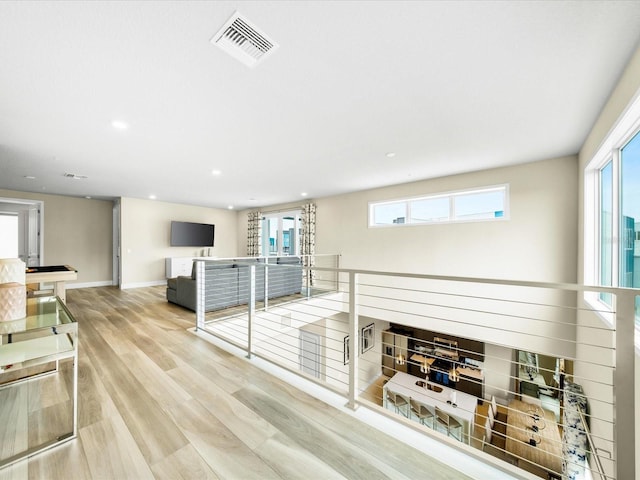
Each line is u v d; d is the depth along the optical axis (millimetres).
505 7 1285
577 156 3381
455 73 1782
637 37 1462
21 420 1685
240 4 1267
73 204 6461
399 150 3213
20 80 1825
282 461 1382
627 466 1099
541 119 2426
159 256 7070
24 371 2256
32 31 1399
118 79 1835
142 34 1437
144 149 3162
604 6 1275
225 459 1391
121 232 6418
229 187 5285
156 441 1505
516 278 3834
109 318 3975
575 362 3436
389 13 1317
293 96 2059
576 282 3422
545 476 3652
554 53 1592
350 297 1870
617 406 1110
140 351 2742
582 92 1994
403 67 1725
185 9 1290
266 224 8109
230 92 2000
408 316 4930
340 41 1500
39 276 3143
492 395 5285
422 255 4754
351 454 1428
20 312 1667
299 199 6633
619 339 1104
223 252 8508
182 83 1888
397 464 1364
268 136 2807
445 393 5301
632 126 1948
